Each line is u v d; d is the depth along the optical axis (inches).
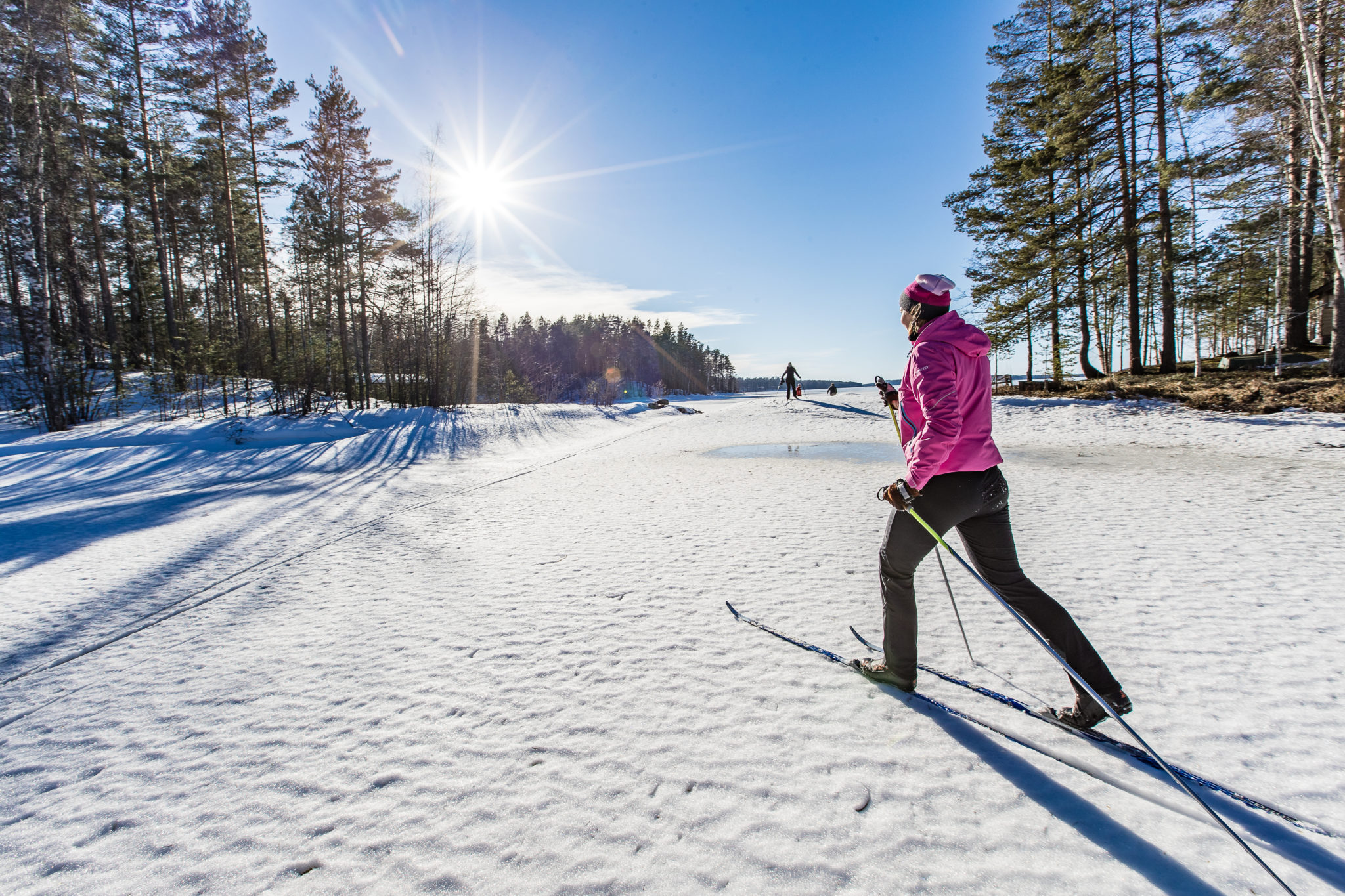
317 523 263.7
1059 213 755.4
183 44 900.6
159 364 754.8
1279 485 253.9
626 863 60.7
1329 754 73.7
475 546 209.0
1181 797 67.7
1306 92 522.9
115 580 177.8
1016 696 91.6
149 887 60.4
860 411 812.6
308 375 767.1
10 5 642.8
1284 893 53.6
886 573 91.4
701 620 129.3
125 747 88.4
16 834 69.8
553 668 108.5
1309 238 772.6
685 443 608.1
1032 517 215.0
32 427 635.5
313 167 922.7
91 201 872.3
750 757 78.4
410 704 97.2
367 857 63.1
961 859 59.7
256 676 111.0
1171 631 112.7
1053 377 787.4
